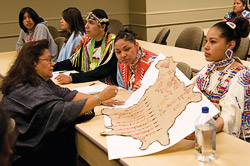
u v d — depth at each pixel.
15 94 1.57
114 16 5.64
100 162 1.46
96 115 1.71
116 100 1.82
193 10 5.70
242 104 1.41
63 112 1.54
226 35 1.45
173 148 1.28
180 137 1.25
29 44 1.62
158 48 3.46
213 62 1.58
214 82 1.52
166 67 1.64
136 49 2.01
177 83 1.49
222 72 1.50
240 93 1.41
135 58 2.01
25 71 1.58
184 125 1.29
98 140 1.41
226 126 1.37
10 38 4.93
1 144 0.60
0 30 4.83
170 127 1.32
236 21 1.46
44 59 1.61
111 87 1.70
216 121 1.38
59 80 2.39
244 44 3.07
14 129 0.93
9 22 4.86
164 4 5.41
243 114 1.44
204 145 1.17
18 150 1.57
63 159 1.65
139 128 1.43
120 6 5.66
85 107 1.60
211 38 1.49
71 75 2.42
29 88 1.57
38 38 3.64
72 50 3.26
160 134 1.32
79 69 2.82
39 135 1.56
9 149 0.63
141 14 5.40
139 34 5.61
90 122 1.62
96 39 2.54
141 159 1.21
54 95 1.61
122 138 1.38
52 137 1.57
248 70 1.47
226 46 1.47
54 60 3.67
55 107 1.54
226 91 1.46
